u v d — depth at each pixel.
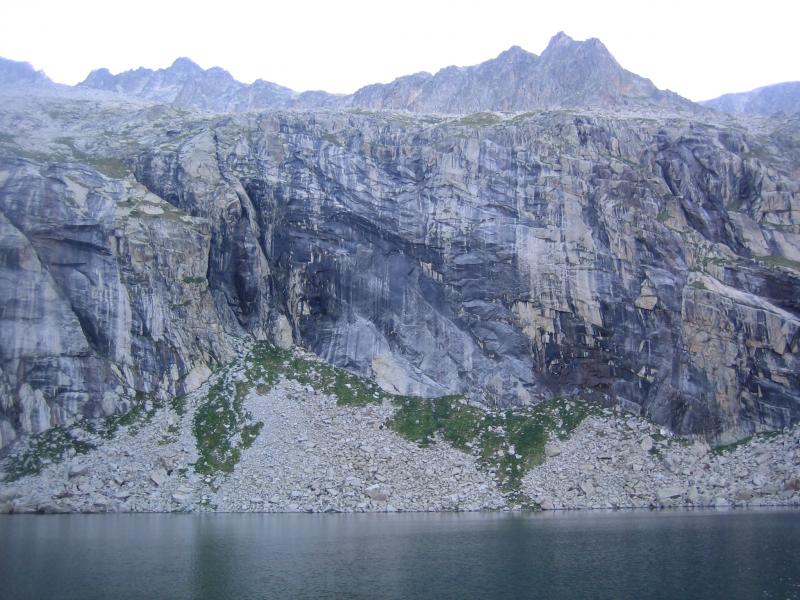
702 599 54.47
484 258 135.75
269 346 134.50
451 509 105.62
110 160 146.50
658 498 105.81
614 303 128.50
